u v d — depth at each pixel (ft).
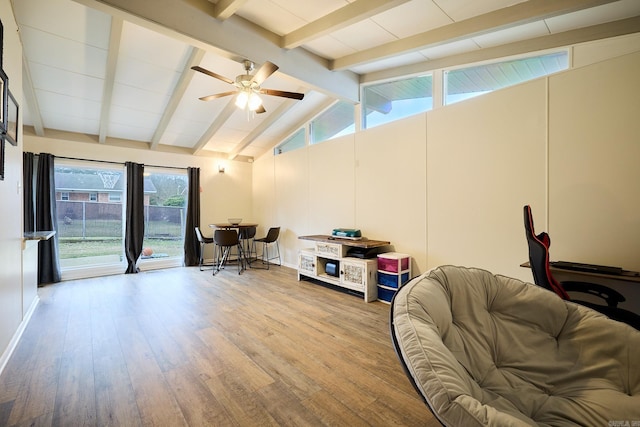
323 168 16.49
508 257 9.53
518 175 9.28
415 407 5.71
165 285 14.65
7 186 7.67
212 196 21.17
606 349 3.79
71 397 5.97
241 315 10.56
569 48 9.18
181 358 7.55
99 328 9.39
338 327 9.52
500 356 4.22
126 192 17.31
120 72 11.97
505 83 10.56
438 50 11.03
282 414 5.52
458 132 10.74
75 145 15.99
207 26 9.10
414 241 12.13
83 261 16.48
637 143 7.32
